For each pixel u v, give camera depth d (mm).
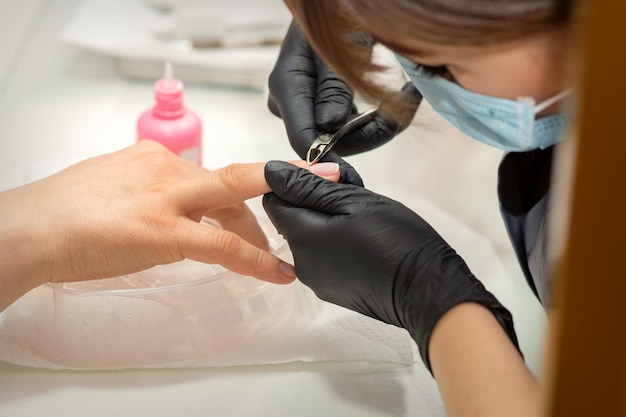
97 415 500
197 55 747
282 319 553
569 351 295
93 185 548
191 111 660
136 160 570
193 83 775
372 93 495
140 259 530
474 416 407
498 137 472
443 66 442
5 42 810
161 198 536
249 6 774
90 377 521
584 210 272
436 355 440
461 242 626
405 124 562
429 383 525
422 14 371
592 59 253
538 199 529
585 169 267
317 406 509
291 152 699
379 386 522
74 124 725
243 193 528
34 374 521
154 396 512
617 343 289
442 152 703
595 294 283
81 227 525
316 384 522
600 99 257
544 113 439
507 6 365
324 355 533
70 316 529
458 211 652
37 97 753
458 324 439
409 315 461
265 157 693
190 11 756
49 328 535
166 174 562
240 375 526
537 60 396
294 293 570
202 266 564
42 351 526
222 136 713
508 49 392
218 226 577
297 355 532
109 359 524
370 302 485
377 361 530
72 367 522
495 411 404
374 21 385
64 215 530
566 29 373
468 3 366
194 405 507
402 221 482
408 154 699
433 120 617
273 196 520
